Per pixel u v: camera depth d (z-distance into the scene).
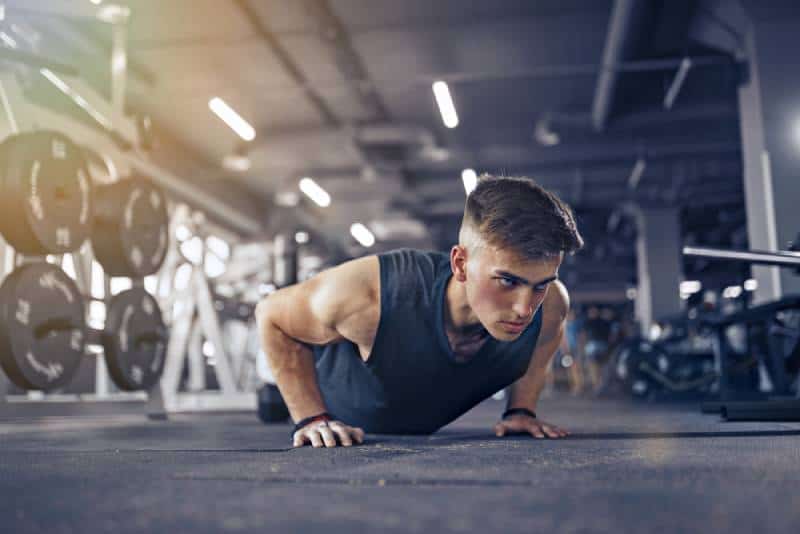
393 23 7.02
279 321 1.69
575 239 1.32
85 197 3.79
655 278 12.62
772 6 5.96
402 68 8.04
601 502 0.78
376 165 10.36
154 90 7.96
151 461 1.30
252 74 8.05
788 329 4.23
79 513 0.74
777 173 5.89
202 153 10.58
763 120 5.97
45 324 3.49
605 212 14.34
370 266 1.64
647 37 6.27
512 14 6.89
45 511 0.76
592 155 9.93
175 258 6.02
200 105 8.84
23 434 2.53
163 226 4.64
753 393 4.57
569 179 11.46
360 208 13.30
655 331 12.14
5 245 4.22
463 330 1.63
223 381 6.02
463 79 6.82
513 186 1.32
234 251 13.86
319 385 1.89
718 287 16.73
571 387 11.97
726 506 0.76
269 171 11.47
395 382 1.74
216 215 12.30
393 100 8.97
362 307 1.62
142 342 4.46
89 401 4.30
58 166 3.61
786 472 1.06
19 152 3.40
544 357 1.92
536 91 8.65
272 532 0.64
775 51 6.02
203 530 0.65
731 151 9.72
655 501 0.79
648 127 8.41
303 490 0.89
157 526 0.67
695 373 6.78
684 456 1.32
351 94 8.72
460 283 1.56
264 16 6.79
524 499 0.81
